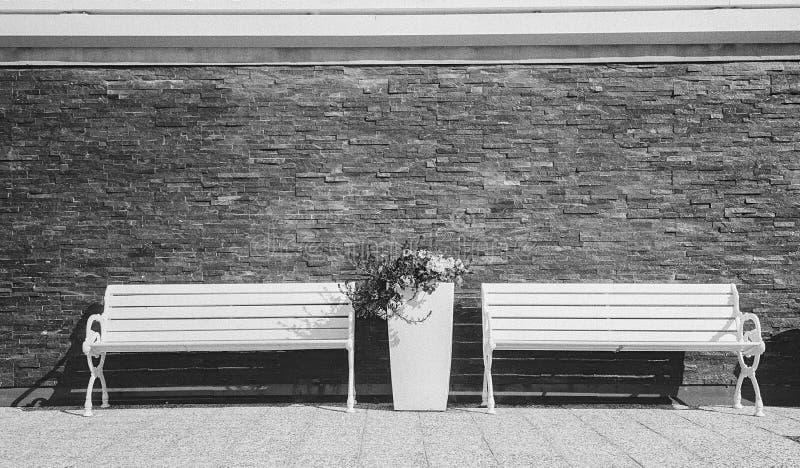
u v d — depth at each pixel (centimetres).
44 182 811
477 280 805
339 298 779
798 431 640
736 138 811
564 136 813
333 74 816
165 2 802
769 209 806
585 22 796
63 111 816
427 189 811
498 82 813
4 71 816
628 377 796
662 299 775
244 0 804
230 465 526
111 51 816
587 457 545
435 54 816
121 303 777
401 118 816
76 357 801
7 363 800
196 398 799
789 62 816
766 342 799
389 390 798
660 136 812
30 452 567
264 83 816
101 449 575
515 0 802
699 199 808
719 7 799
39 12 802
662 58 816
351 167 812
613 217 808
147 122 815
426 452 559
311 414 712
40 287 805
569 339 768
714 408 761
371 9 804
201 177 812
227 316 777
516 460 536
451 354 786
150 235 809
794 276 802
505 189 810
